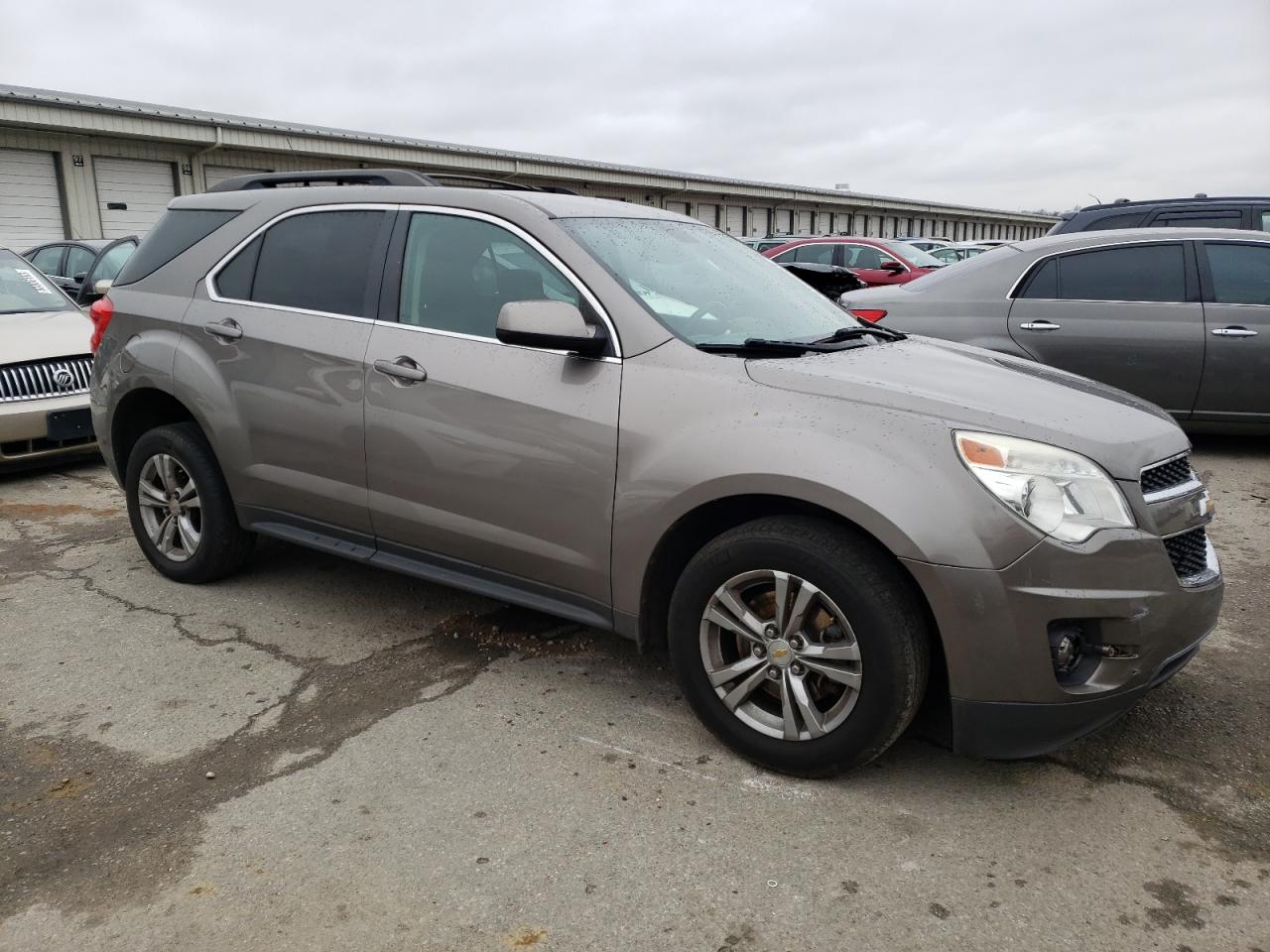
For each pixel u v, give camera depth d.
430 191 3.49
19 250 18.84
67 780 2.75
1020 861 2.39
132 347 4.13
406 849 2.44
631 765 2.83
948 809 2.61
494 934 2.14
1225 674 3.41
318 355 3.53
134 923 2.18
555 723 3.08
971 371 3.03
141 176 20.53
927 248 21.77
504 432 3.08
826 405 2.63
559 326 2.85
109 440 4.36
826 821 2.55
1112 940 2.12
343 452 3.50
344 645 3.67
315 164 23.19
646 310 2.98
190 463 4.04
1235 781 2.74
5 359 5.98
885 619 2.48
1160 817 2.58
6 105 17.53
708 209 37.97
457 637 3.74
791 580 2.62
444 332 3.29
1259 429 6.34
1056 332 6.53
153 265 4.23
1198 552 2.76
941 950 2.09
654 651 3.44
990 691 2.46
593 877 2.33
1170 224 8.56
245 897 2.26
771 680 2.76
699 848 2.45
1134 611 2.44
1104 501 2.46
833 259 14.27
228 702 3.21
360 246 3.58
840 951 2.09
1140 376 6.41
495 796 2.67
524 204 3.29
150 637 3.73
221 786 2.72
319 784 2.73
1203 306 6.28
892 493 2.43
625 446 2.84
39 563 4.60
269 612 3.98
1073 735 2.53
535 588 3.17
